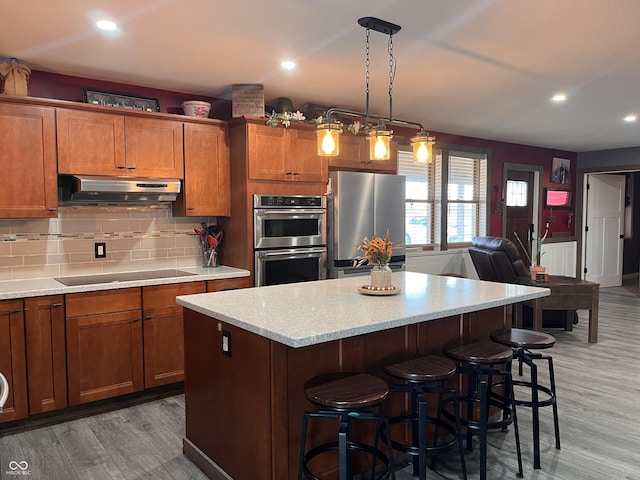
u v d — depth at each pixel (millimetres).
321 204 4344
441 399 2598
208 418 2520
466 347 2578
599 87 4008
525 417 3180
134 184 3543
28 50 3074
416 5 2439
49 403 3078
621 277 8781
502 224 7039
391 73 3600
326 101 4512
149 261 4035
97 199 3619
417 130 5848
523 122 5500
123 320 3332
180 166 3830
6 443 2846
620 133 6250
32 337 3004
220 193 4059
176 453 2740
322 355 2229
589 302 4953
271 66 3443
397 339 2555
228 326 2330
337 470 2326
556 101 4477
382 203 4625
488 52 3145
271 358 2064
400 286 3143
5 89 3152
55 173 3289
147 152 3658
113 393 3314
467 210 6637
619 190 8617
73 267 3689
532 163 7441
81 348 3182
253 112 3951
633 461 2605
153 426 3074
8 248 3430
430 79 3766
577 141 6965
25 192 3188
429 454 2230
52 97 3533
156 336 3479
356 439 2402
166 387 3609
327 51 3123
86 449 2775
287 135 4133
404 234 4828
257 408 2154
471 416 2750
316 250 4297
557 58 3268
